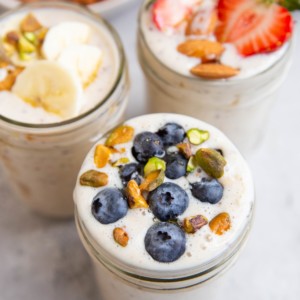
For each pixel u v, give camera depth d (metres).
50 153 0.37
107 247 0.30
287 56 0.38
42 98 0.36
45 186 0.40
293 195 0.43
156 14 0.38
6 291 0.40
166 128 0.32
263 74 0.36
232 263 0.31
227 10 0.38
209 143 0.32
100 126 0.36
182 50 0.37
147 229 0.30
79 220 0.31
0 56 0.38
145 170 0.31
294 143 0.45
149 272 0.29
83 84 0.37
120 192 0.30
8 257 0.41
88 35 0.39
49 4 0.40
